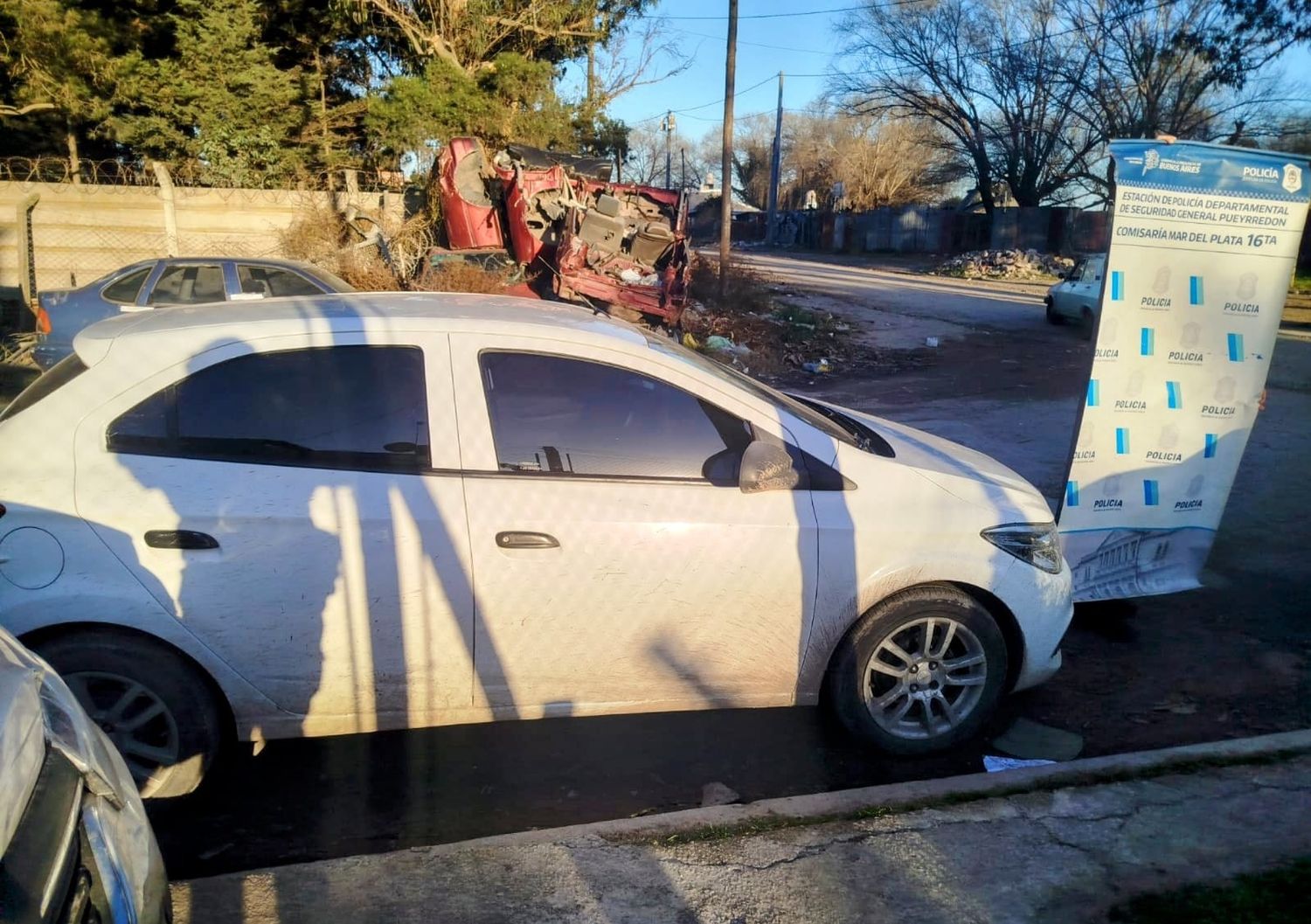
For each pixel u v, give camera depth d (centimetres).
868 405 1180
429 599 349
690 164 8181
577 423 365
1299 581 589
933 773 391
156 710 339
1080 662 491
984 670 397
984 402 1190
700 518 363
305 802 363
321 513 340
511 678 362
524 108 2008
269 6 2042
